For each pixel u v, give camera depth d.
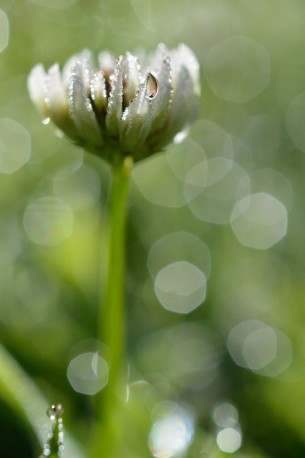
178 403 0.25
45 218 0.28
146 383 0.25
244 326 0.27
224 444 0.23
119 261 0.21
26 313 0.26
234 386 0.25
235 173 0.33
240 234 0.30
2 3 0.33
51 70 0.20
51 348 0.25
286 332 0.26
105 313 0.22
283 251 0.29
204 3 0.36
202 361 0.26
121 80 0.20
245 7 0.36
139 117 0.20
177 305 0.27
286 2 0.36
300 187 0.32
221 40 0.36
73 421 0.23
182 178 0.32
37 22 0.33
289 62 0.35
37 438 0.22
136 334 0.26
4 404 0.22
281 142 0.33
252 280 0.28
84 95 0.20
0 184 0.29
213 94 0.35
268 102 0.35
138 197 0.30
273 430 0.24
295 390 0.24
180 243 0.29
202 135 0.34
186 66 0.21
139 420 0.23
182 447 0.22
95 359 0.25
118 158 0.21
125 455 0.22
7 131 0.31
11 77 0.32
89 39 0.33
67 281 0.26
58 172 0.30
